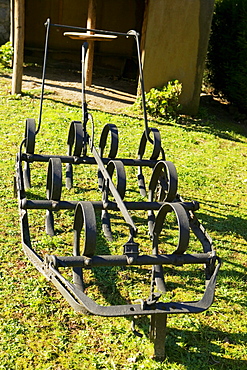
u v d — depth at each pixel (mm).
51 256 3133
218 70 11484
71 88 10852
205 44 9953
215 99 12195
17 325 3488
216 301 4074
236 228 5520
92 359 3264
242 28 10516
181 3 9609
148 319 3742
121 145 7773
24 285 3943
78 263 3121
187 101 10305
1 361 3152
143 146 5457
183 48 9906
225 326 3758
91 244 3115
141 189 5488
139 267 4461
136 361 3285
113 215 5441
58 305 3770
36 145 7172
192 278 4363
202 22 9781
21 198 4352
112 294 3988
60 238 4727
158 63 9906
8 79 10727
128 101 10562
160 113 9734
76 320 3637
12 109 8711
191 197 6254
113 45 13484
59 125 8195
